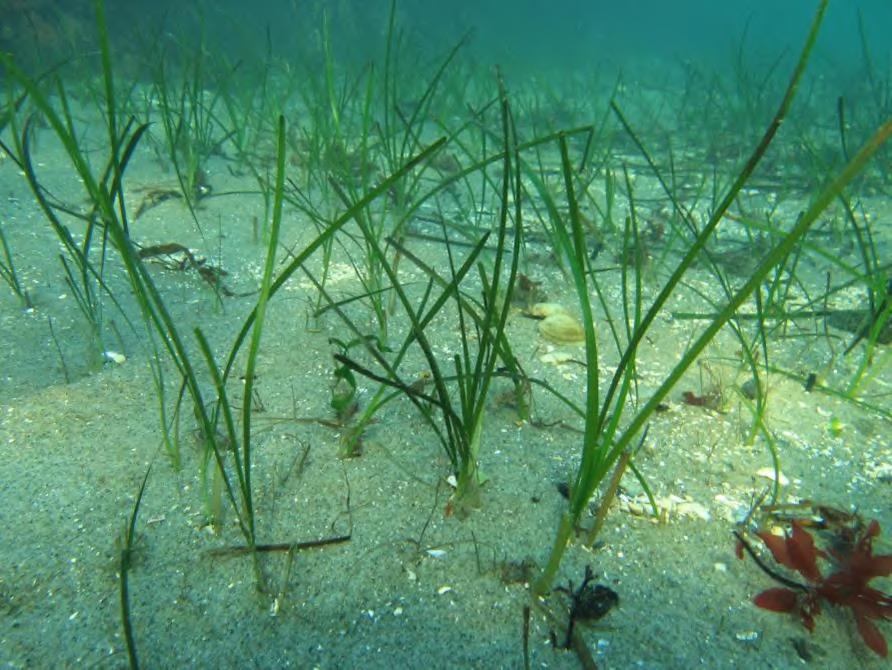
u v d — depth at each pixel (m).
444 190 1.22
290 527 0.44
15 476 0.47
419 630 0.37
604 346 0.72
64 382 0.58
